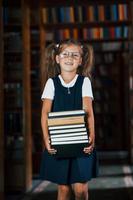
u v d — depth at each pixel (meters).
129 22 9.30
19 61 6.86
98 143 14.16
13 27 6.84
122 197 5.88
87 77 3.09
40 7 8.69
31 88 8.50
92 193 6.23
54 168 2.99
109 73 14.47
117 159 11.31
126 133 13.88
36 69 8.54
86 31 9.84
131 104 9.57
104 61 14.27
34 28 8.53
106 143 14.16
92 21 9.33
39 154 8.40
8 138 6.61
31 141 8.08
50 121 2.90
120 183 7.15
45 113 3.02
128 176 8.01
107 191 6.38
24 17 6.91
